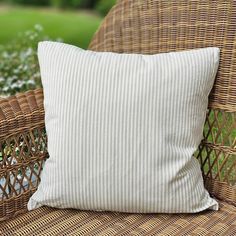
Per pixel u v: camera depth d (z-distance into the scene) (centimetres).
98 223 114
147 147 112
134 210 116
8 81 215
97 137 113
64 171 115
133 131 112
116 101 113
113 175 112
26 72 225
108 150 113
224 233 110
